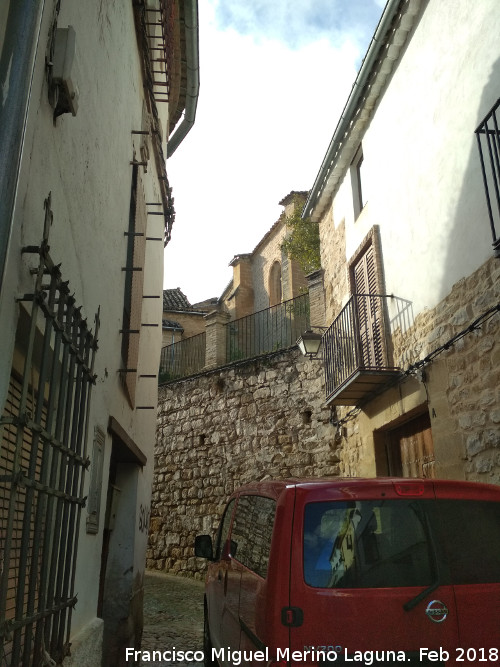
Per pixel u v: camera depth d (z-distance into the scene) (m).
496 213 5.69
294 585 2.68
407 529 2.86
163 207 9.30
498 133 5.48
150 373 8.04
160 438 16.14
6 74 2.24
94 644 4.05
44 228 2.57
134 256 5.86
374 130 9.20
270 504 3.24
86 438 3.50
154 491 15.85
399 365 7.95
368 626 2.60
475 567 2.78
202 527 13.86
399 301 8.02
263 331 15.54
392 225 8.34
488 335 5.73
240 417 13.72
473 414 5.97
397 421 8.16
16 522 3.04
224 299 26.09
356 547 2.79
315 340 10.65
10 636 2.86
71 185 3.33
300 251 17.72
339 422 10.86
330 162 10.61
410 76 7.88
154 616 9.05
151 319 8.06
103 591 6.30
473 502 2.98
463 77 6.48
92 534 4.29
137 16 5.88
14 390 2.99
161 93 7.80
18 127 2.20
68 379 3.01
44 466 2.61
